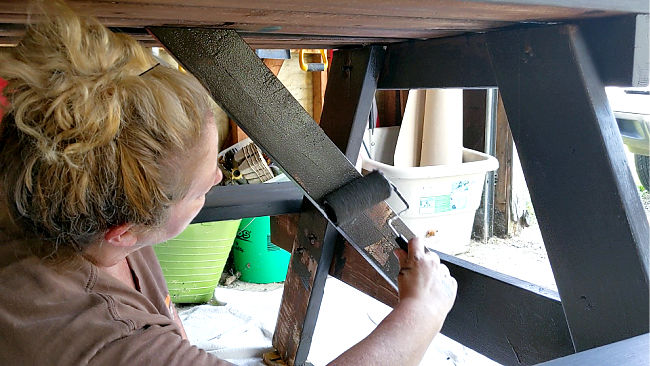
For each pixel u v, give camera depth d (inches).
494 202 135.1
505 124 130.2
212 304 104.5
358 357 27.7
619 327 38.2
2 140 23.3
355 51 61.5
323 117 67.3
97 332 23.0
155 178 23.9
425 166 120.6
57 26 23.2
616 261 37.5
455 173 113.1
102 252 26.6
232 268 119.3
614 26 36.1
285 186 76.2
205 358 24.6
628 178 37.4
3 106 23.0
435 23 39.9
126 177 23.2
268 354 83.0
